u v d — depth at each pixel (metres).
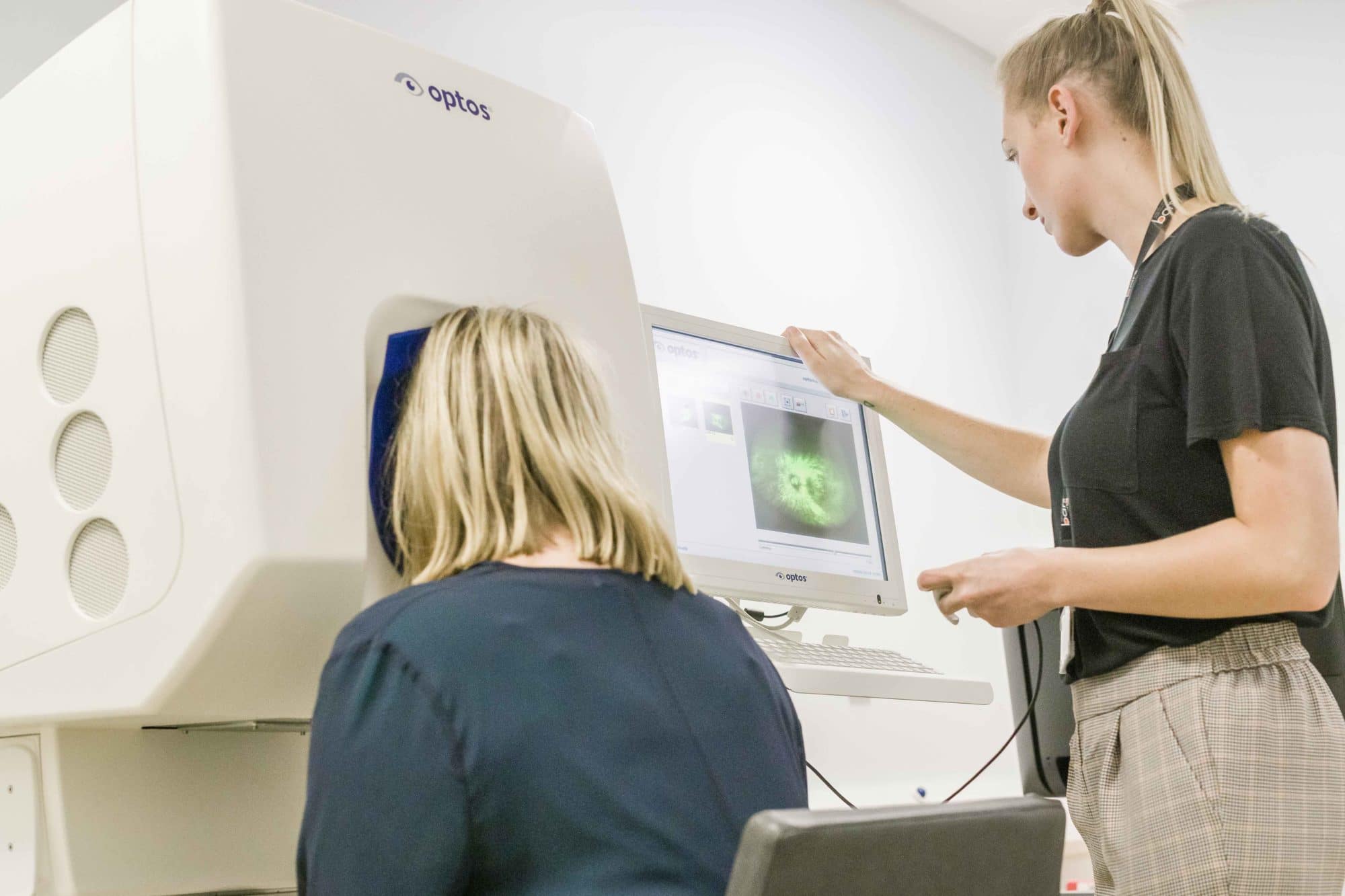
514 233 1.12
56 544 0.99
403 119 1.06
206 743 1.08
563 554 0.87
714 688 0.85
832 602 1.75
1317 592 1.10
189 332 0.91
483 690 0.75
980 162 3.26
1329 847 1.09
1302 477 1.11
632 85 2.46
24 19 1.71
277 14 1.00
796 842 0.62
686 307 2.41
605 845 0.74
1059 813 0.79
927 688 1.64
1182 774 1.12
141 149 0.97
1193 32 3.08
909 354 2.86
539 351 0.95
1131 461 1.21
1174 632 1.16
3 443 1.04
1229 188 1.32
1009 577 1.21
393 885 0.72
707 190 2.53
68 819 0.98
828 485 1.81
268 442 0.89
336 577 0.92
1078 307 3.13
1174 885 1.11
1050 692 1.96
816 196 2.76
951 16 3.27
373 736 0.74
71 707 0.96
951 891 0.70
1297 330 1.15
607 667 0.80
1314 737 1.11
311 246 0.95
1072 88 1.35
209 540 0.88
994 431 1.71
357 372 0.96
